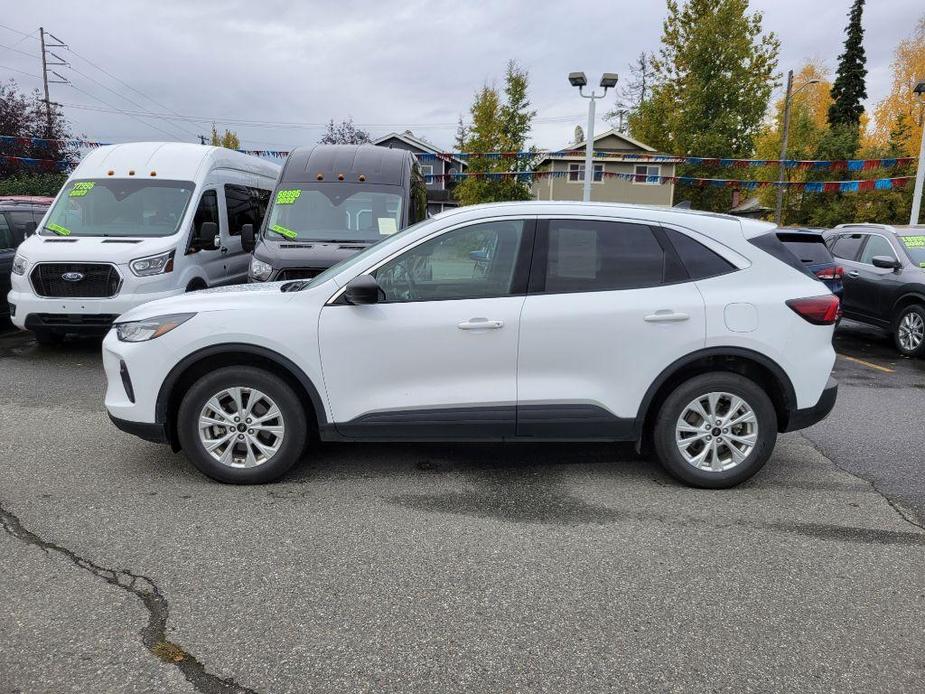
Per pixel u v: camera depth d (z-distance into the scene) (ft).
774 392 14.25
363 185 29.25
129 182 29.04
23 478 14.26
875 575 10.85
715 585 10.48
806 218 106.83
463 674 8.36
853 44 145.59
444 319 13.41
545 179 115.34
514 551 11.45
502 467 15.33
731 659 8.71
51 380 23.17
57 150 86.74
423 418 13.64
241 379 13.60
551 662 8.61
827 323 13.80
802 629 9.38
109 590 10.03
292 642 8.90
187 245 27.89
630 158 68.23
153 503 13.10
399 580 10.46
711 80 96.89
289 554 11.21
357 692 8.01
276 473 14.02
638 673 8.42
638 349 13.50
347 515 12.72
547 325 13.41
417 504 13.28
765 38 95.66
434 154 66.13
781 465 15.87
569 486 14.30
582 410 13.66
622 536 12.05
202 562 10.90
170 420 14.08
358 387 13.64
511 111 86.89
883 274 32.19
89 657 8.50
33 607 9.56
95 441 16.67
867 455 16.70
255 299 13.87
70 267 25.09
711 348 13.53
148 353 13.50
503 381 13.61
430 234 13.76
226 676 8.23
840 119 147.33
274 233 27.84
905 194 91.50
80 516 12.49
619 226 13.89
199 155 31.01
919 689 8.20
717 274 13.75
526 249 13.71
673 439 13.94
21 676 8.13
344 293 13.58
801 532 12.34
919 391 24.12
